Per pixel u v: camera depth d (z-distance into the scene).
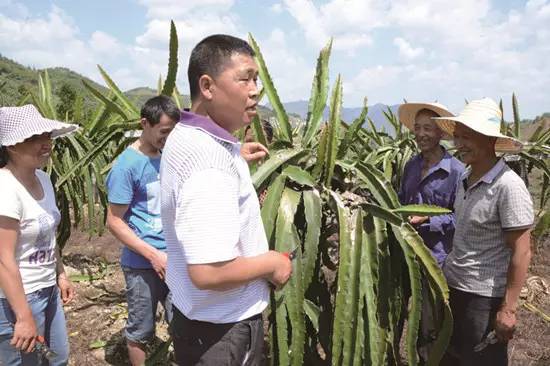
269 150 2.11
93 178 4.76
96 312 3.74
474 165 2.14
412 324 1.91
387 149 4.37
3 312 1.91
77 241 5.86
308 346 2.14
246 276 1.29
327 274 3.38
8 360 1.96
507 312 2.02
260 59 2.20
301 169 2.00
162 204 1.40
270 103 2.21
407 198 2.83
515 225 1.97
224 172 1.26
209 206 1.21
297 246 1.82
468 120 2.04
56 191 4.31
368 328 1.88
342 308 1.80
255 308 1.44
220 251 1.20
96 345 3.20
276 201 1.88
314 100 2.26
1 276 1.84
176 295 1.44
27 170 1.96
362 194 2.17
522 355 3.17
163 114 2.43
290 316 1.77
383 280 1.94
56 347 2.20
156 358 2.20
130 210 2.58
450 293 2.26
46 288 2.08
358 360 1.83
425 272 1.98
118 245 5.77
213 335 1.40
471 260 2.14
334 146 1.99
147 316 2.61
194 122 1.32
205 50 1.32
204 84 1.33
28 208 1.95
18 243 1.95
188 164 1.26
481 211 2.07
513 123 5.10
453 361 2.42
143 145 2.57
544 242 4.96
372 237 1.92
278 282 1.41
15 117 1.90
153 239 2.57
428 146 2.70
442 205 2.66
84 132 4.59
